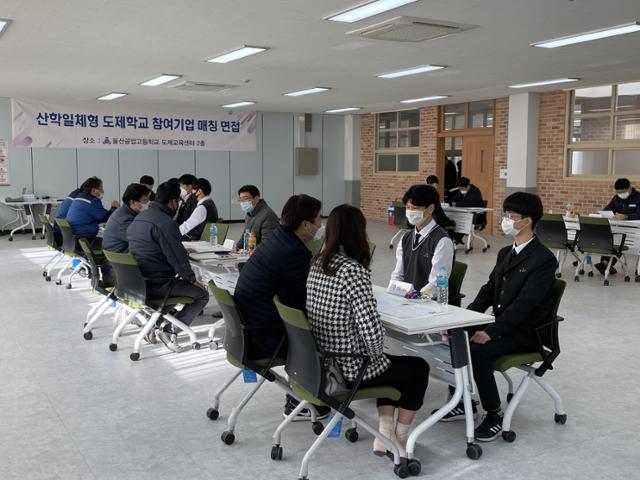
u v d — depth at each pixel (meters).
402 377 2.96
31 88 11.04
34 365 4.61
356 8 5.38
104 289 5.30
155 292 4.78
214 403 3.66
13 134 12.75
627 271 7.93
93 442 3.32
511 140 12.17
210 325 5.74
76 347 5.07
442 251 3.80
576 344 5.13
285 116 15.90
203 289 4.99
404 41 6.74
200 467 3.04
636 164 10.41
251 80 9.89
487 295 3.71
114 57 7.79
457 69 8.81
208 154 14.95
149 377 4.36
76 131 13.34
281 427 3.11
